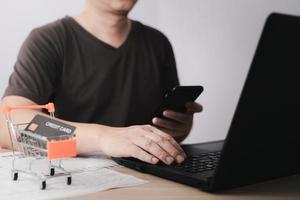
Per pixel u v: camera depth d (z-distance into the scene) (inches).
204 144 46.6
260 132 25.6
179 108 51.5
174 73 77.1
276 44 22.9
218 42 83.1
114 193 28.2
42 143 29.5
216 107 83.0
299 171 31.6
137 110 72.0
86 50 67.4
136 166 35.4
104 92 68.9
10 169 33.8
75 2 66.4
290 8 83.9
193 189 29.6
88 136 41.1
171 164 34.3
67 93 66.1
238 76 83.1
